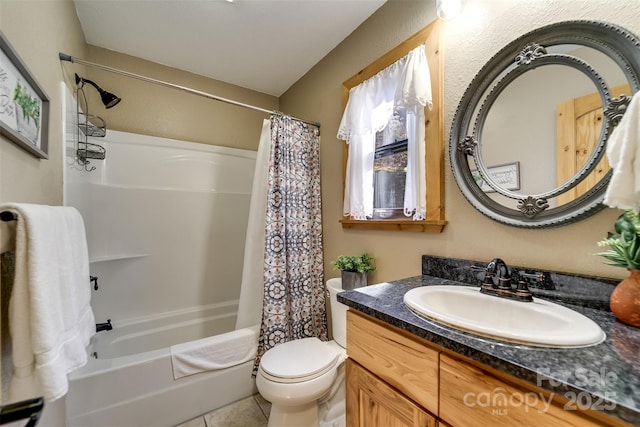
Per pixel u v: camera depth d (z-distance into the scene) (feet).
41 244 2.31
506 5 3.32
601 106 2.58
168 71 7.27
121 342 6.19
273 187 5.77
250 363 5.36
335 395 4.62
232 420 4.74
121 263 6.59
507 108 3.28
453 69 3.89
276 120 5.91
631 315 2.15
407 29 4.64
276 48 6.44
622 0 2.50
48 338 2.25
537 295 2.92
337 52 6.31
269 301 5.51
